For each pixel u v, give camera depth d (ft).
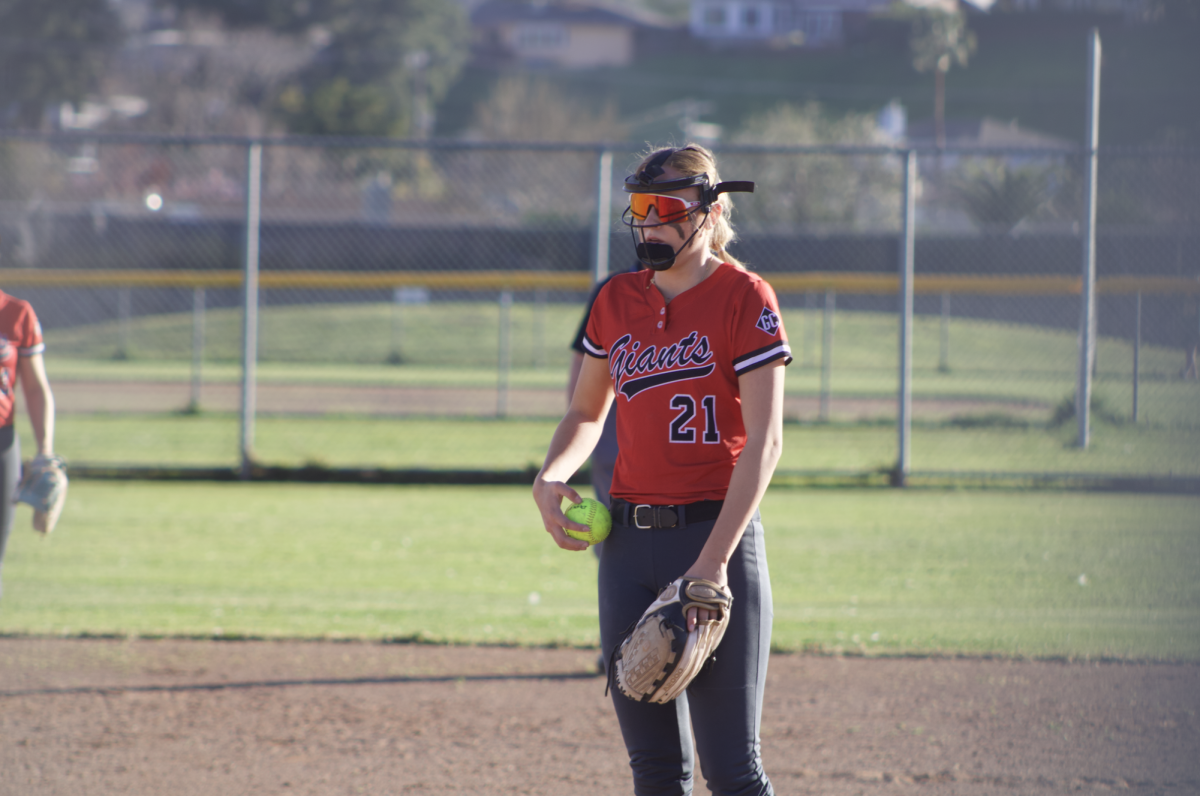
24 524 100.42
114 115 539.29
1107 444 139.03
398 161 449.48
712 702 32.12
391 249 327.26
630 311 33.65
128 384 213.66
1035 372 226.38
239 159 504.02
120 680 59.82
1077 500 114.52
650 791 33.06
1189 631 69.56
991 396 197.26
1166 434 143.02
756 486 30.66
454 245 327.47
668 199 31.96
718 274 32.65
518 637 68.33
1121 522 103.76
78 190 450.71
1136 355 145.28
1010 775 47.44
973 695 58.13
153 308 313.12
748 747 32.22
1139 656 64.69
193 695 57.62
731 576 32.09
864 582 82.02
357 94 512.63
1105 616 73.31
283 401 192.75
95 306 305.94
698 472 32.19
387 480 124.57
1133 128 292.61
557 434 35.63
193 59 540.11
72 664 62.28
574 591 80.23
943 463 133.28
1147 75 303.07
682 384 32.14
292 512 107.14
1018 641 67.36
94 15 539.70
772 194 377.09
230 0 616.39
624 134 593.01
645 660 30.42
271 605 75.10
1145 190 230.48
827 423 170.09
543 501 34.09
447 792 45.93
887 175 388.98
